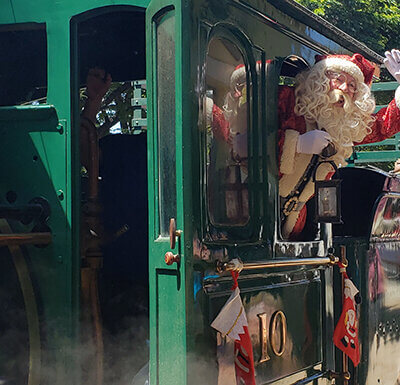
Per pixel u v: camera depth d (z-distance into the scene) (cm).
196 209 234
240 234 266
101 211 320
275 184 293
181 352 226
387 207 409
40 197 279
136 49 378
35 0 284
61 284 275
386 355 405
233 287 245
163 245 236
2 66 347
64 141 278
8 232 271
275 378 283
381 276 402
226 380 248
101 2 277
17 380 279
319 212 295
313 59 335
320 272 334
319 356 326
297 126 309
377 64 418
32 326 270
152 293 240
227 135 261
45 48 332
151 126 246
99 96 338
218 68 258
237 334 242
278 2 292
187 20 233
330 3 1068
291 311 301
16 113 282
